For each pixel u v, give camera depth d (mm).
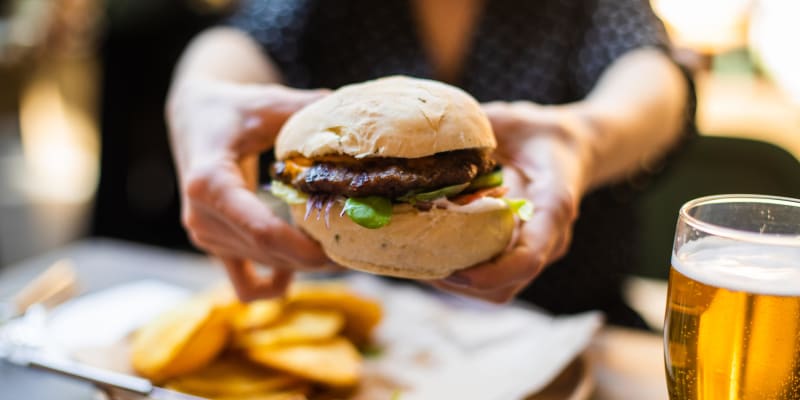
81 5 1828
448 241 451
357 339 612
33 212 1861
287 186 484
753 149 876
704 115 1212
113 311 649
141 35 1172
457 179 450
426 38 796
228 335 577
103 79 1221
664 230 942
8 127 2260
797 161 860
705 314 386
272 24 795
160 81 1212
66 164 2254
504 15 769
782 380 383
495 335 608
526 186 512
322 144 449
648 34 717
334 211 457
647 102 652
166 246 1301
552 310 784
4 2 2021
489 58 777
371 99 453
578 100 767
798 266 379
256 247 481
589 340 573
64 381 569
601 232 765
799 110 1246
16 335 576
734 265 382
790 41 1351
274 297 549
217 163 494
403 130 439
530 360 564
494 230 458
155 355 547
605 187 746
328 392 558
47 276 667
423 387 557
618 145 598
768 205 401
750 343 380
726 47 1411
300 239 472
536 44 769
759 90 1354
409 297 673
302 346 570
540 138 520
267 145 525
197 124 532
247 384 545
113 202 1296
